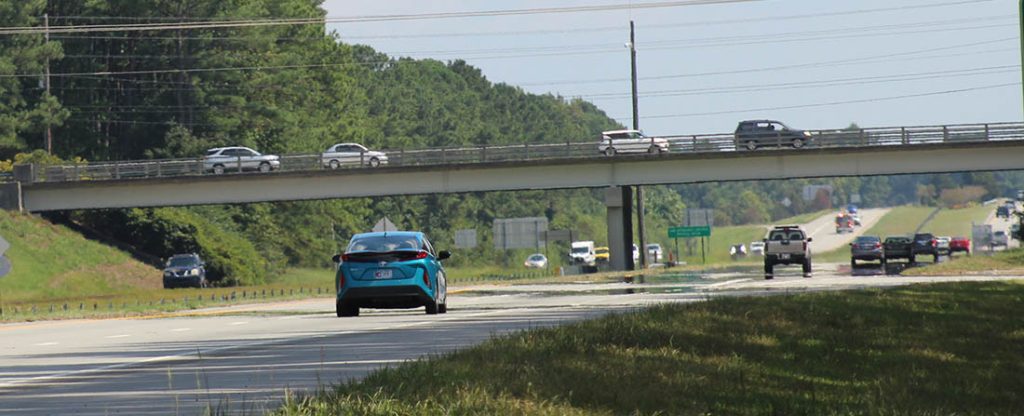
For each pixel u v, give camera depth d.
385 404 31.03
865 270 198.25
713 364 43.47
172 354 58.62
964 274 162.00
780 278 168.88
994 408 38.34
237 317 97.38
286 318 91.50
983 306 70.19
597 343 47.25
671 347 47.03
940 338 55.09
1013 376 45.22
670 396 35.94
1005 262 180.50
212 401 37.47
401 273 83.75
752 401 36.09
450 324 74.00
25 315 121.44
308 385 41.25
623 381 37.88
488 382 35.56
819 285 133.12
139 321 96.56
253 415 32.25
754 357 46.50
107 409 37.00
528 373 38.03
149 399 39.38
